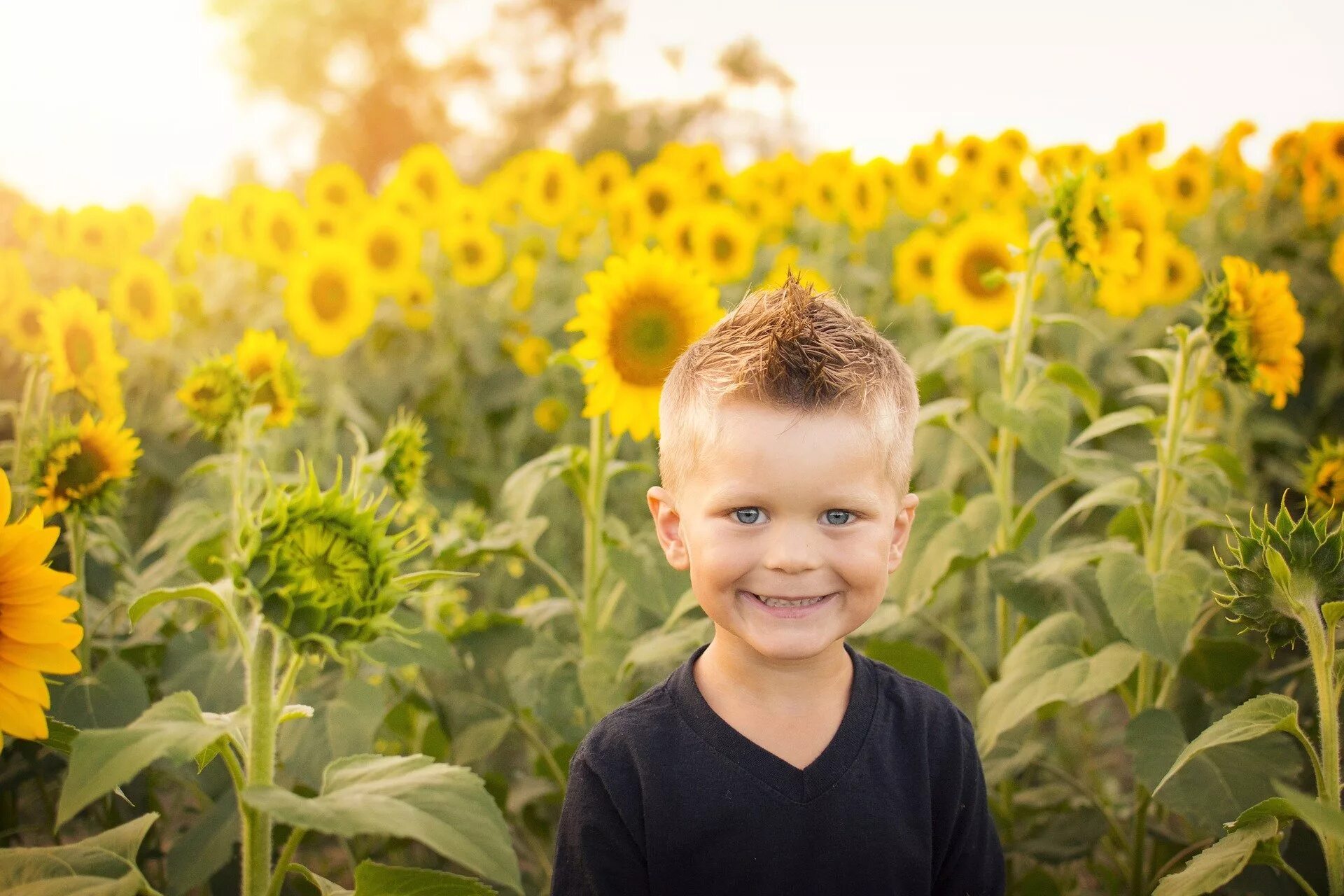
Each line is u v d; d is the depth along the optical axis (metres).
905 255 6.16
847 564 1.46
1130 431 4.62
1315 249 6.91
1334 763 1.62
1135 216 4.33
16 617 1.45
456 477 5.61
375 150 34.50
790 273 1.61
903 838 1.55
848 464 1.45
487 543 2.84
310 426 4.80
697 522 1.50
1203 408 4.85
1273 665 3.34
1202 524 2.68
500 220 9.64
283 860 1.49
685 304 2.83
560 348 6.43
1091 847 2.70
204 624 3.40
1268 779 2.18
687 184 7.96
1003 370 2.98
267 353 3.40
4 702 1.44
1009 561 2.72
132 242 6.65
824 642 1.47
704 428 1.49
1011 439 2.94
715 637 1.61
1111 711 4.40
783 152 9.47
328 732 2.34
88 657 2.53
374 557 1.38
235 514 2.63
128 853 1.54
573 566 5.27
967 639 4.10
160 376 5.30
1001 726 2.35
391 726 3.09
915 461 4.06
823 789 1.52
